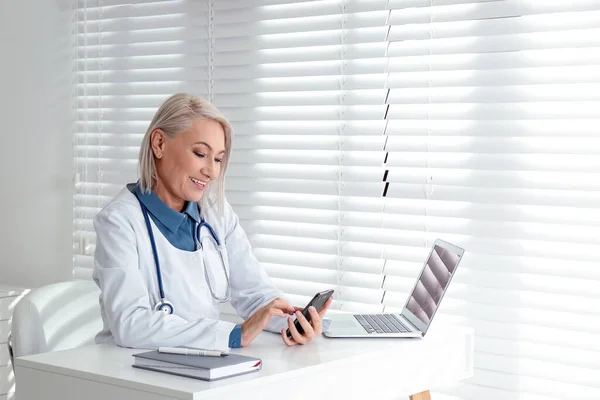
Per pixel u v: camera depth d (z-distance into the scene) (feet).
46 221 11.60
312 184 9.59
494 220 8.46
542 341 8.20
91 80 11.27
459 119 8.58
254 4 9.87
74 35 11.37
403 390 6.61
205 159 6.73
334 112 9.41
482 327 8.57
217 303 7.23
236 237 7.59
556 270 8.11
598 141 7.94
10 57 11.60
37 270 11.60
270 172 9.87
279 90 9.73
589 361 7.98
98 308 7.98
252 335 6.25
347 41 9.27
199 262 6.95
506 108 8.36
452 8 8.65
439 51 8.68
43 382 5.70
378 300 9.23
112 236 6.54
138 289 6.39
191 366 5.30
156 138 6.79
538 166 8.18
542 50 8.21
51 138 11.55
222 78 10.17
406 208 8.96
